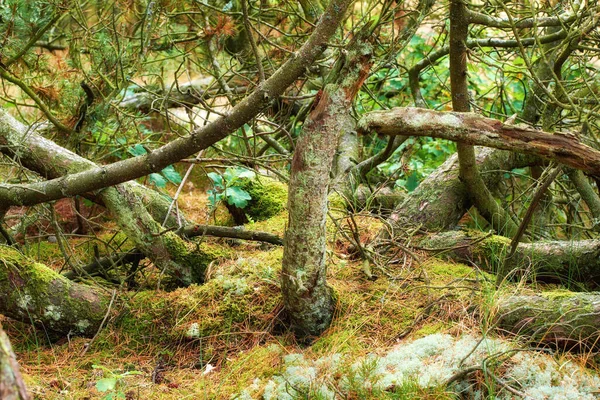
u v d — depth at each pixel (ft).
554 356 9.43
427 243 13.01
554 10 12.70
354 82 9.27
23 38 13.64
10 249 10.96
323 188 9.61
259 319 10.84
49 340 10.98
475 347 9.05
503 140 9.49
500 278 11.71
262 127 18.98
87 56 17.42
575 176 14.78
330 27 9.56
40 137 12.37
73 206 13.47
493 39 16.39
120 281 12.35
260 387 9.38
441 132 9.62
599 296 9.90
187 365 10.44
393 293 11.20
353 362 9.52
